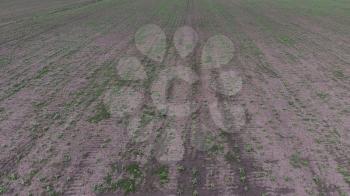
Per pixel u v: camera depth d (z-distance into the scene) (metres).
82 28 22.97
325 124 9.01
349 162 7.36
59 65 14.48
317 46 17.61
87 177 7.03
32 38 19.89
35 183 6.89
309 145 8.02
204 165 7.36
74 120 9.43
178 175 7.05
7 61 15.16
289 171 7.09
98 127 9.02
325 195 6.39
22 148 8.11
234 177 6.95
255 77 12.64
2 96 11.20
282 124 9.04
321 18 26.59
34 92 11.48
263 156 7.62
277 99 10.63
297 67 13.90
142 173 7.12
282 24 23.92
